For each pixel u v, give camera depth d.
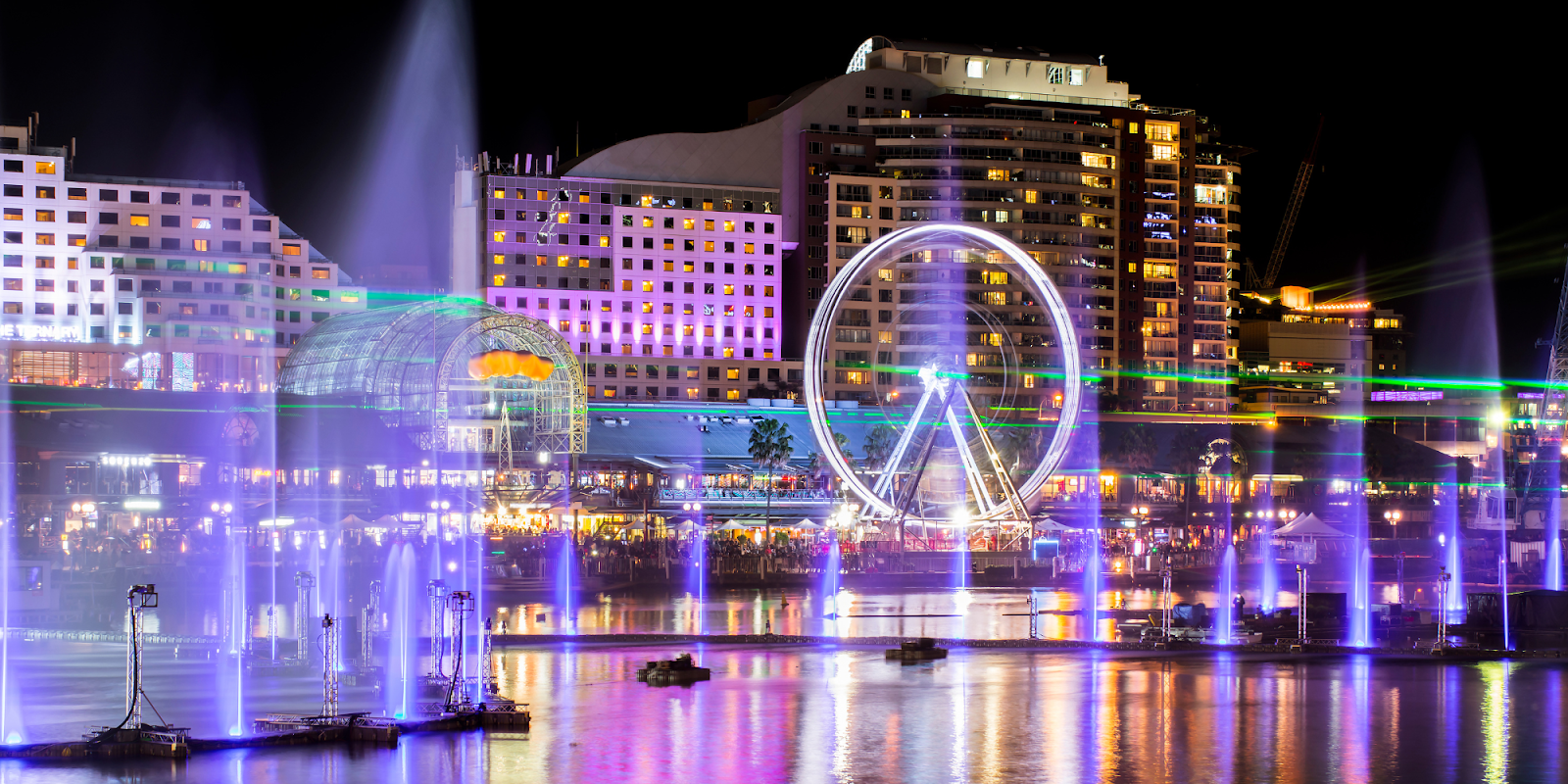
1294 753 53.28
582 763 50.28
